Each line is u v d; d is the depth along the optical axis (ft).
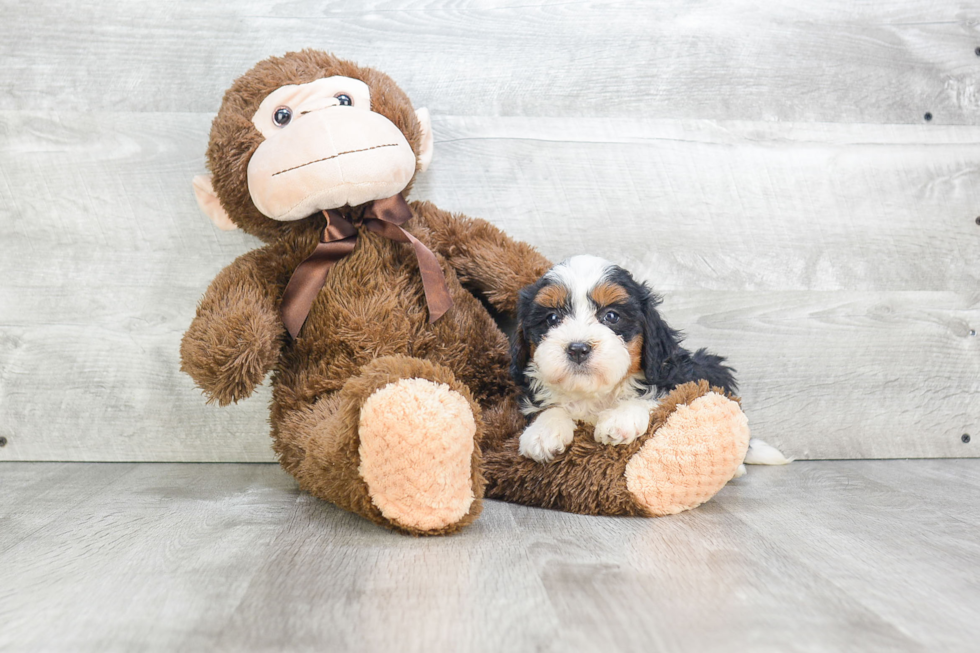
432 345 5.43
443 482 4.24
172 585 3.58
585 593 3.48
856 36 6.79
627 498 4.77
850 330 6.84
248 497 5.37
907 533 4.47
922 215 6.79
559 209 6.68
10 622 3.18
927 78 6.84
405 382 4.23
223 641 3.00
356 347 5.20
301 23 6.52
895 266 6.80
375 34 6.55
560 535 4.41
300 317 5.25
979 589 3.58
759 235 6.78
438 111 6.60
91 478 6.04
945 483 5.86
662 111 6.71
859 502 5.24
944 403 6.80
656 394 5.10
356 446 4.23
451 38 6.60
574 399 5.20
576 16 6.64
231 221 5.68
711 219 6.75
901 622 3.19
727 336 6.78
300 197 5.08
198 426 6.69
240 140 5.32
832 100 6.80
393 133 5.31
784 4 6.74
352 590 3.51
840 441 6.79
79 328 6.61
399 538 4.36
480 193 6.65
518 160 6.65
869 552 4.11
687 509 4.95
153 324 6.63
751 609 3.31
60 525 4.62
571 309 5.01
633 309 5.06
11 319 6.59
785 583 3.62
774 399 6.82
